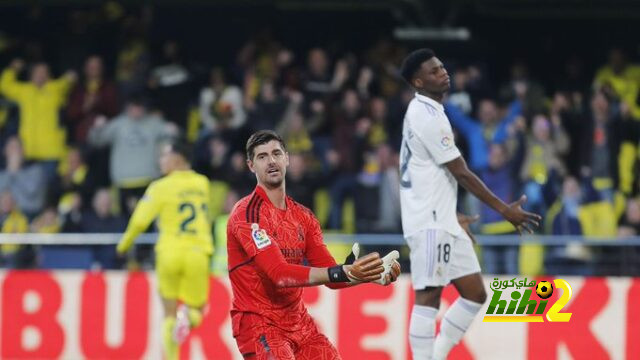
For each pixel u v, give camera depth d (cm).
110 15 5216
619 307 3478
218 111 4712
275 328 2145
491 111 4400
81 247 3966
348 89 4744
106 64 5175
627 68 4841
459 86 4534
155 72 4975
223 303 3603
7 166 4800
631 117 4578
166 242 3459
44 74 4931
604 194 4447
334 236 3822
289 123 4653
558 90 4797
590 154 4512
